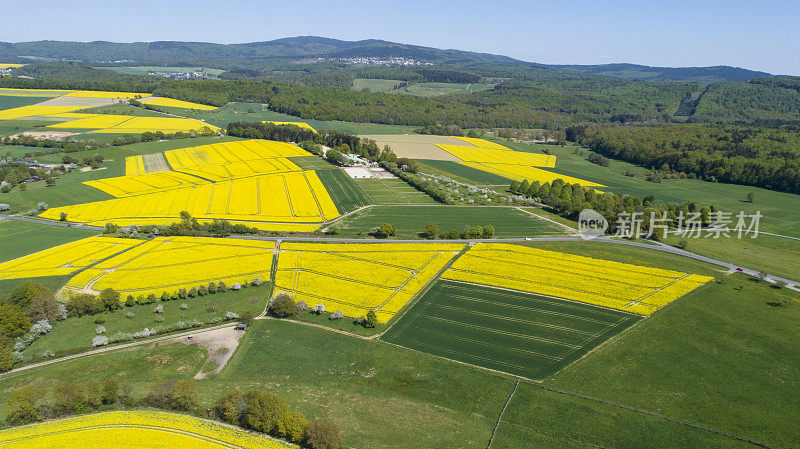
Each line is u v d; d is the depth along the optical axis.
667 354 95.56
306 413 77.75
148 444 66.94
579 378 88.31
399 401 81.81
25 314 100.69
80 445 66.31
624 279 127.50
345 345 98.19
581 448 72.12
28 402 72.25
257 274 128.00
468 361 93.50
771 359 93.94
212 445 67.69
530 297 118.19
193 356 94.56
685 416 78.81
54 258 134.38
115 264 131.38
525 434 74.62
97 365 90.75
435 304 114.31
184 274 126.44
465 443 72.44
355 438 72.25
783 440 73.62
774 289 122.81
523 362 93.38
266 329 104.06
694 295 119.19
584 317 109.69
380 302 114.69
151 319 107.00
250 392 74.81
